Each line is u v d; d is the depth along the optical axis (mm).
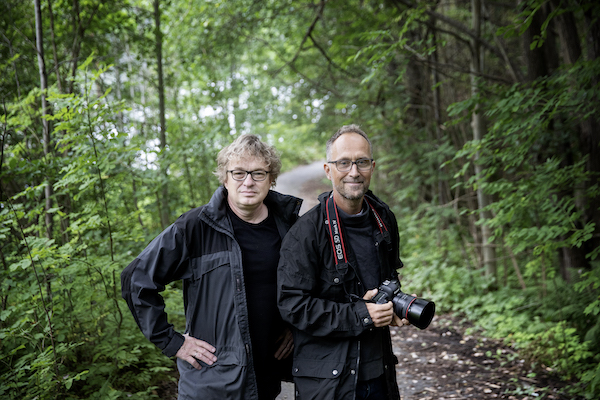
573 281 4375
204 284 1908
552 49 5156
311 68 10273
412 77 7941
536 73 4977
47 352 2549
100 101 3225
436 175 7012
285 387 3373
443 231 6941
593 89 3449
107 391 2660
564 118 4691
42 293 2824
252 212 2020
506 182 4137
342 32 7551
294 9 8719
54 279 2914
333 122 9484
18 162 3143
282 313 1897
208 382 1853
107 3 5617
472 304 5332
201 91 7203
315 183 15234
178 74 8117
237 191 1950
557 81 3662
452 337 4770
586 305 3963
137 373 3201
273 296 2023
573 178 3902
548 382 3510
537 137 4105
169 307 3877
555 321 4285
